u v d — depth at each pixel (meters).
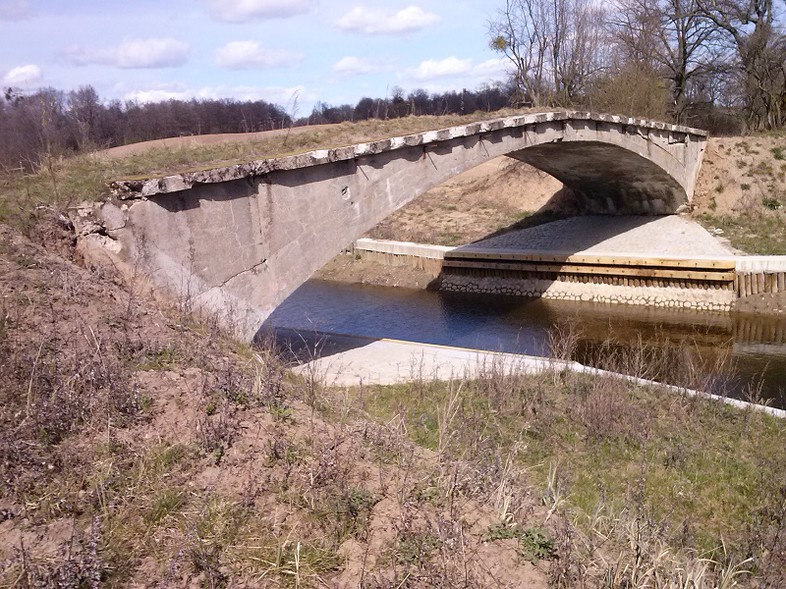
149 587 3.93
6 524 4.32
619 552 5.48
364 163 14.47
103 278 9.10
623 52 37.50
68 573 3.77
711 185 29.11
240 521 4.61
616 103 31.84
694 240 26.12
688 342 20.38
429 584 4.23
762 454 9.87
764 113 37.91
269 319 24.39
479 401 11.09
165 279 10.35
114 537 4.29
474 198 38.12
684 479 8.93
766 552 7.06
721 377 16.91
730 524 7.89
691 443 10.12
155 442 5.42
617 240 27.88
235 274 11.73
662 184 28.23
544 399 11.09
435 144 16.31
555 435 10.05
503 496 5.62
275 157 12.34
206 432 5.49
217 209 11.27
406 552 4.52
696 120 42.97
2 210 9.45
